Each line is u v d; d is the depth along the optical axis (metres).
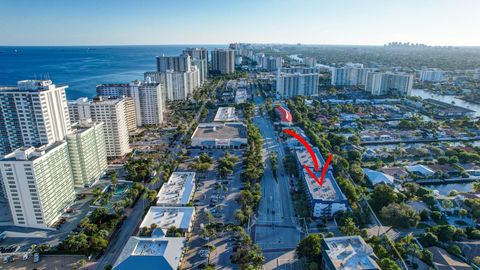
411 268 182.00
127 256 173.38
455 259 185.75
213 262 189.50
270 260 192.12
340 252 173.38
